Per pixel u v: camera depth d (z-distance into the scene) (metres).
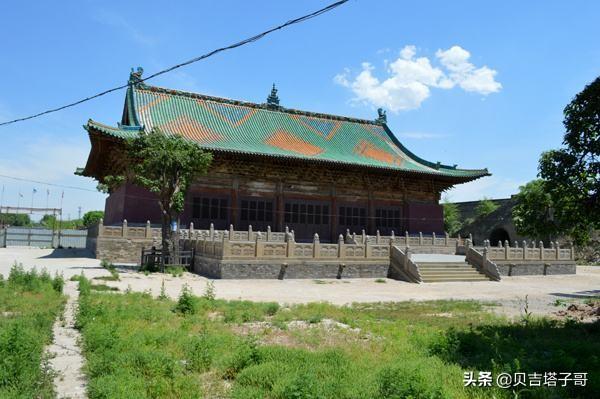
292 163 47.66
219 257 28.77
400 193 55.62
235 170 46.94
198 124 49.38
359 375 8.26
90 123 37.38
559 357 9.26
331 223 51.09
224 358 9.38
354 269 32.59
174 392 7.50
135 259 36.19
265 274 29.58
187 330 12.16
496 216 69.88
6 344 8.55
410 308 18.78
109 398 6.93
